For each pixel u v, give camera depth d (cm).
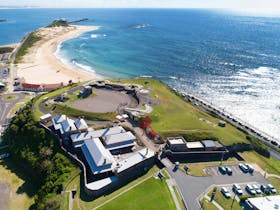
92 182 7912
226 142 10444
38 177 9144
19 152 10281
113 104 13025
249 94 17712
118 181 8044
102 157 8562
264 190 8025
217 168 9025
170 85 19350
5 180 9244
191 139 10544
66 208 7031
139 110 12331
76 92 14350
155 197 7494
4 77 19200
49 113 11894
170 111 12731
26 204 8244
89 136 9862
